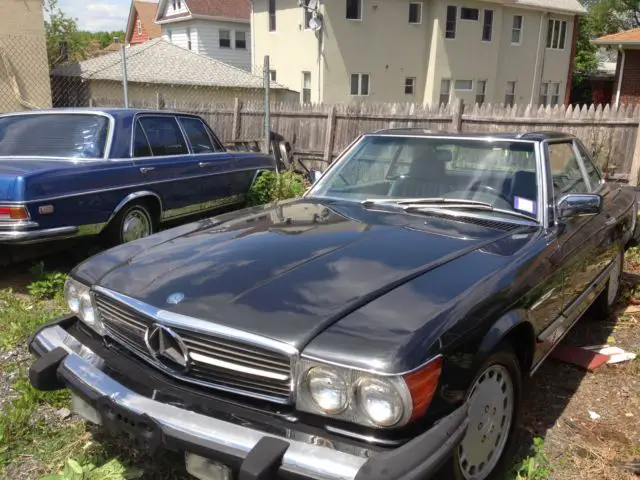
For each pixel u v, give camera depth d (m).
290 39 23.78
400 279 2.48
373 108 11.28
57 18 23.14
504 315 2.51
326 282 2.44
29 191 4.85
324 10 21.75
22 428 3.10
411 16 24.17
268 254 2.76
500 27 26.17
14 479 2.75
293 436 2.03
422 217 3.40
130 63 20.58
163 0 31.48
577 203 3.32
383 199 3.76
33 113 6.23
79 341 2.75
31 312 4.66
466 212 3.45
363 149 4.16
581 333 4.61
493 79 26.52
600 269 4.24
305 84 23.56
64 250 6.25
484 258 2.79
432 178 3.76
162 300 2.41
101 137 5.84
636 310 5.09
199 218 7.46
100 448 2.96
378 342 2.04
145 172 6.04
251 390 2.19
